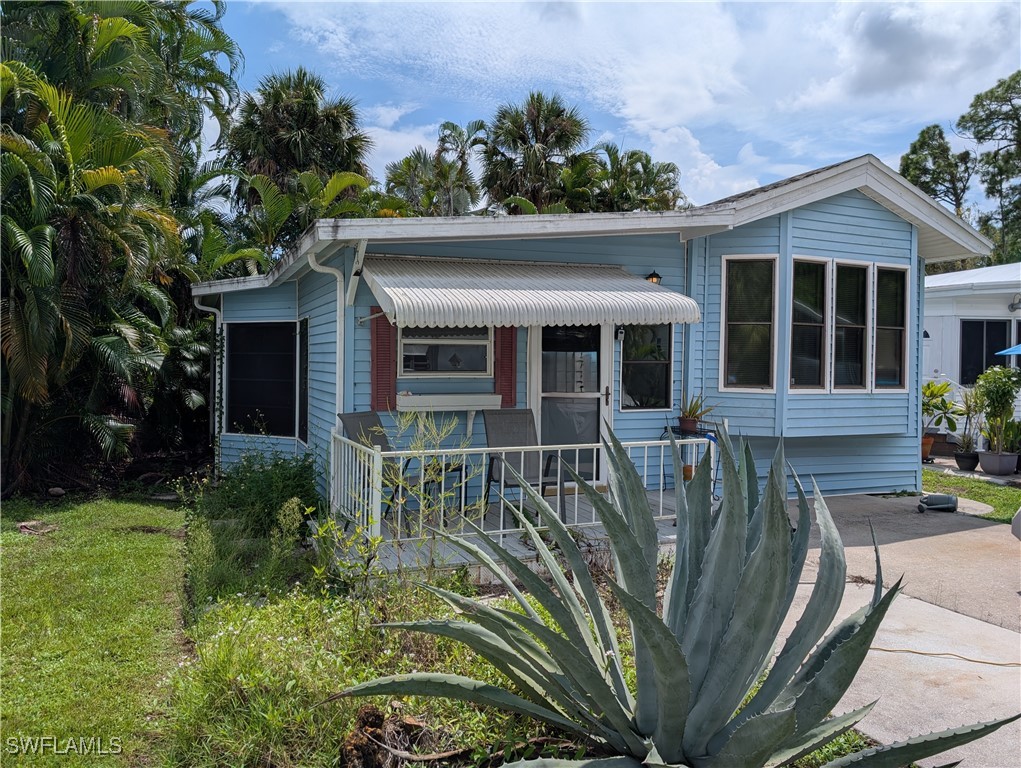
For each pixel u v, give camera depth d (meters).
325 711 3.85
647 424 10.14
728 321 10.63
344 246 8.24
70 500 11.29
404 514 7.33
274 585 6.27
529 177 28.72
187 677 4.35
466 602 3.47
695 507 3.86
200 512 8.98
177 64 19.25
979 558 8.16
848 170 10.60
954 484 13.33
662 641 2.66
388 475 6.63
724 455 3.18
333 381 8.79
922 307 12.39
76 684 4.64
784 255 10.45
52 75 13.30
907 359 11.62
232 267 19.30
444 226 7.92
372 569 5.25
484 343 8.90
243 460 10.77
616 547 3.22
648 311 7.80
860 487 11.92
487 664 4.37
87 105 12.65
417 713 3.93
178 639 5.45
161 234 13.02
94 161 12.28
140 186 13.94
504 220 8.24
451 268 8.41
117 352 11.62
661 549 7.05
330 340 9.01
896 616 6.32
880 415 11.37
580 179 28.70
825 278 10.86
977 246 11.52
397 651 4.50
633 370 10.16
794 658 3.29
